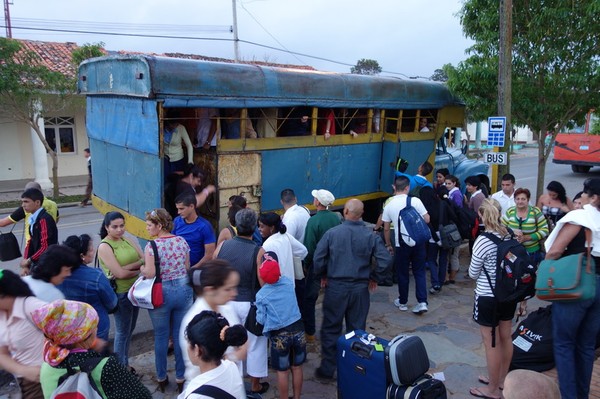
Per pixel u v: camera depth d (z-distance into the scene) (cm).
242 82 584
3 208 1412
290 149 664
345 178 755
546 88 848
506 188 667
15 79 1321
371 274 473
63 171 1997
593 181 377
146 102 541
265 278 379
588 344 387
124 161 611
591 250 374
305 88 654
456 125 943
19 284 285
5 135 1852
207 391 228
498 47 866
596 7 740
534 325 479
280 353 392
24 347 286
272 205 654
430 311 630
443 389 357
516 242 404
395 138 800
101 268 447
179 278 418
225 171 595
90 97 690
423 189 676
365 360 366
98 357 245
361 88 730
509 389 206
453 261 733
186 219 489
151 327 596
